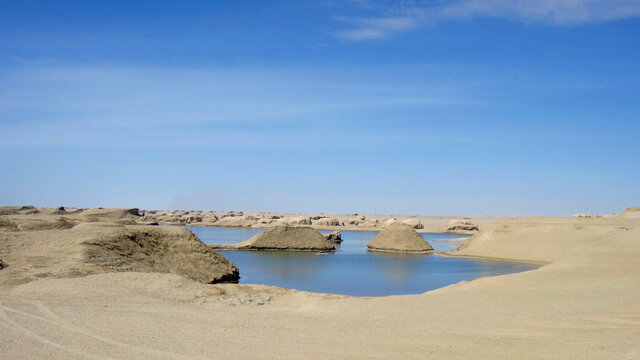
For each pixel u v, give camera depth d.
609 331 13.24
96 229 35.50
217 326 14.44
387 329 14.05
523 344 12.21
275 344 12.39
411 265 46.47
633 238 47.91
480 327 14.19
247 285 25.59
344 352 11.68
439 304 18.03
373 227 138.62
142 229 36.84
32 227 47.50
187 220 156.25
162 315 16.11
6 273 26.28
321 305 18.88
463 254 57.62
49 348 11.73
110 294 20.30
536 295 19.48
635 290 19.80
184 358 11.12
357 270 42.94
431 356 11.32
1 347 11.69
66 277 26.20
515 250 54.28
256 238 65.81
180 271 33.25
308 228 68.00
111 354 11.32
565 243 52.16
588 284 21.84
